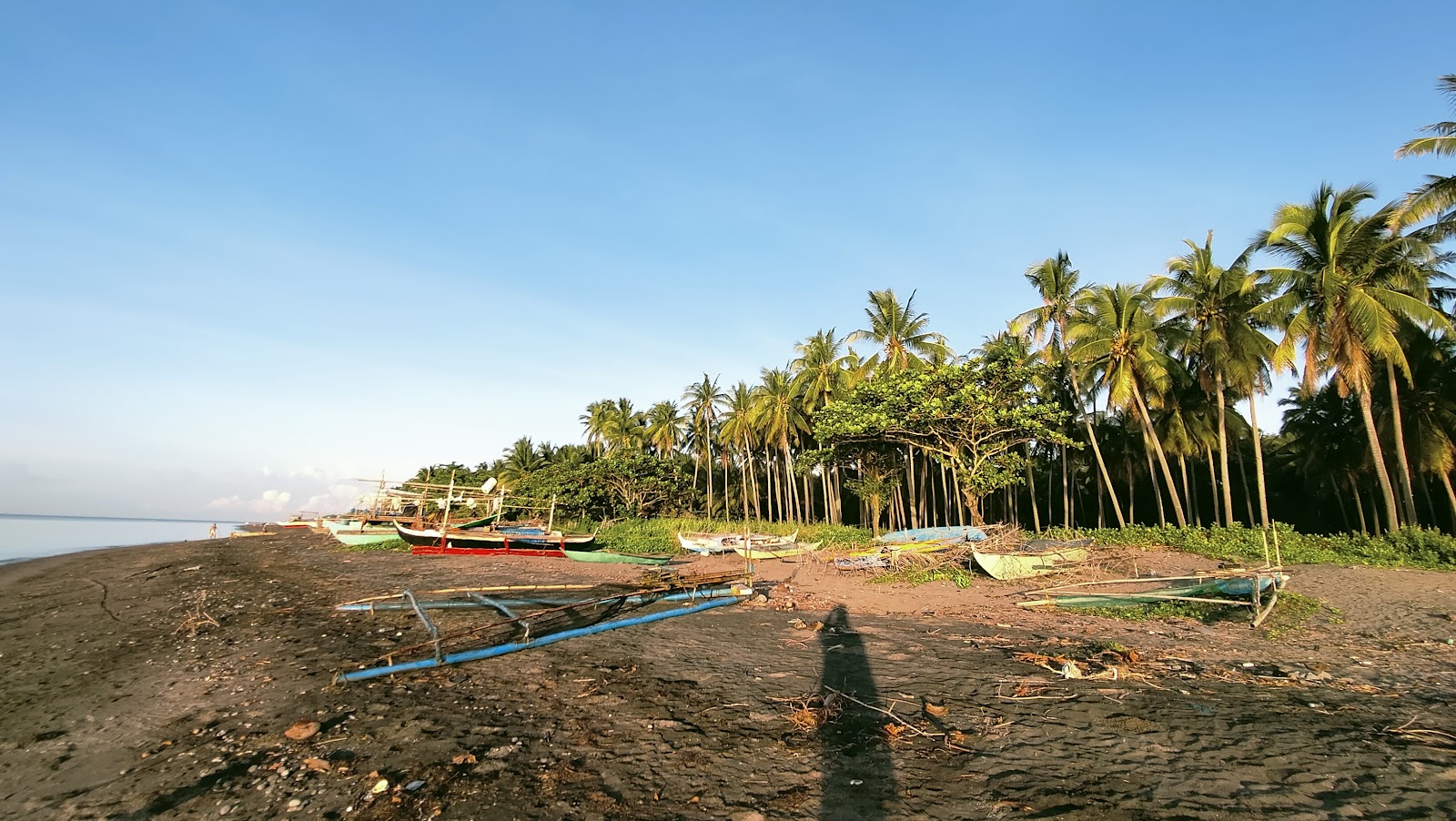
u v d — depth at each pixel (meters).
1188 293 26.48
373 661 10.22
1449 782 5.38
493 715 7.64
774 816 5.12
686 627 12.77
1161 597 13.69
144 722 7.72
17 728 7.62
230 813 5.43
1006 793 5.36
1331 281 20.64
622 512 53.19
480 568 24.38
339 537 36.59
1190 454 33.50
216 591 19.25
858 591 17.84
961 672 9.17
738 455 56.62
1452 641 10.87
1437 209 17.98
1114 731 6.69
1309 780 5.48
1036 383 28.80
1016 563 18.98
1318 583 16.39
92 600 18.41
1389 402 26.44
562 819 5.14
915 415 27.92
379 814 5.30
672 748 6.55
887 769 5.91
